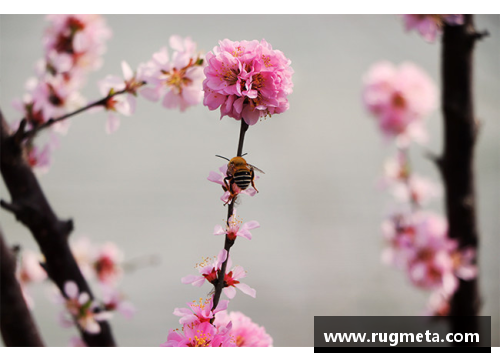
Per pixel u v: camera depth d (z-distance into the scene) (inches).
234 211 37.6
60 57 42.3
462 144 43.1
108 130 41.0
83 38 43.3
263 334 38.6
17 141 39.5
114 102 40.8
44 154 42.1
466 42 42.8
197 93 40.9
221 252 37.5
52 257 40.1
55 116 42.0
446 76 43.1
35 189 39.9
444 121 43.3
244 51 37.5
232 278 37.8
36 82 42.4
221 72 37.4
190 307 37.7
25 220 39.6
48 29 43.3
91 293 40.7
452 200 43.5
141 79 40.7
